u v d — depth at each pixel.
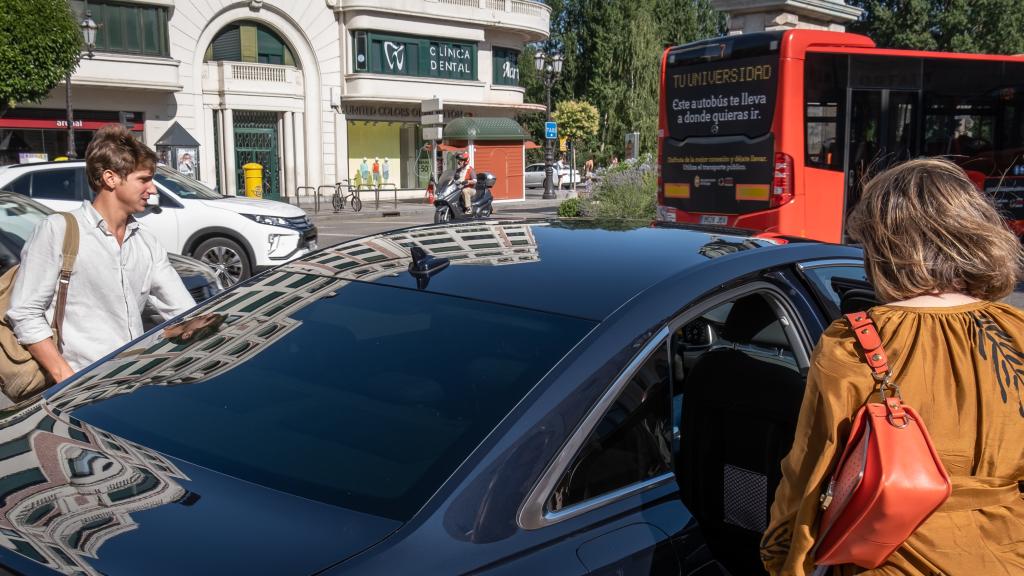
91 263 3.24
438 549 1.68
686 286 2.32
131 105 30.27
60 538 1.70
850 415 1.56
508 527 1.76
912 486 1.43
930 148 12.14
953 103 12.29
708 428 2.50
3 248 5.66
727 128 11.23
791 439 2.36
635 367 2.08
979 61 12.42
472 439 1.92
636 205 16.52
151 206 10.30
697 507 2.52
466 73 38.69
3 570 1.60
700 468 2.51
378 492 1.84
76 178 10.41
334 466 1.95
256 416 2.18
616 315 2.18
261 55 33.62
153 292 3.54
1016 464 1.57
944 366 1.58
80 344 3.28
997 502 1.56
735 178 11.21
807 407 1.63
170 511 1.80
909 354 1.60
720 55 11.20
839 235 11.25
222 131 32.56
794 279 2.63
